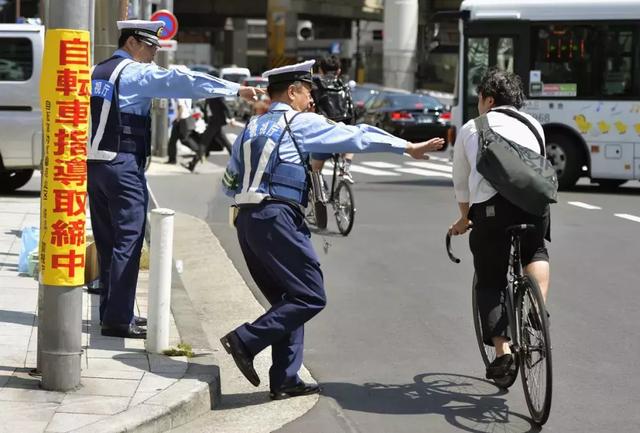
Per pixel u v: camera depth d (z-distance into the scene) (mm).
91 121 13305
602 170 35094
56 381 11086
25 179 31688
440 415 11664
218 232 25438
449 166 47531
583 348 14719
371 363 13930
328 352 14500
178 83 12938
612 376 13336
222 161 48281
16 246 20719
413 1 109938
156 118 49031
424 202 31984
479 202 11648
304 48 152500
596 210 30109
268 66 143500
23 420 10188
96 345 13078
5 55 28625
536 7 35469
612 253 22531
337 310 17094
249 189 11648
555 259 21766
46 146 10852
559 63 35312
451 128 37125
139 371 11953
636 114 34625
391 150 11547
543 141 11805
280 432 10977
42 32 28672
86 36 10836
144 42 13609
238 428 11062
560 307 17312
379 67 149125
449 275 20047
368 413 11703
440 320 16406
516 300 11648
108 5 22734
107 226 13781
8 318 14352
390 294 18312
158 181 38219
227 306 17375
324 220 18953
